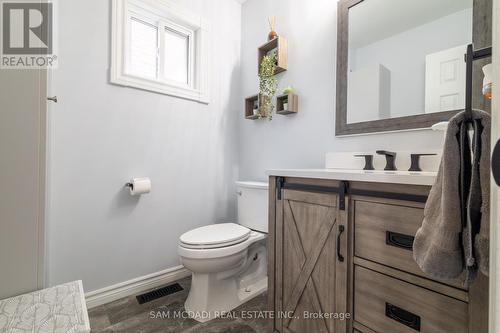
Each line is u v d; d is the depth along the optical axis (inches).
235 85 83.7
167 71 72.2
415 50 43.4
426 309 25.2
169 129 67.9
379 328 29.0
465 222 20.0
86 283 54.4
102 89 56.4
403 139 44.9
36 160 25.5
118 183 59.0
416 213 26.0
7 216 24.2
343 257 32.7
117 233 58.8
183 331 47.3
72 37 52.3
